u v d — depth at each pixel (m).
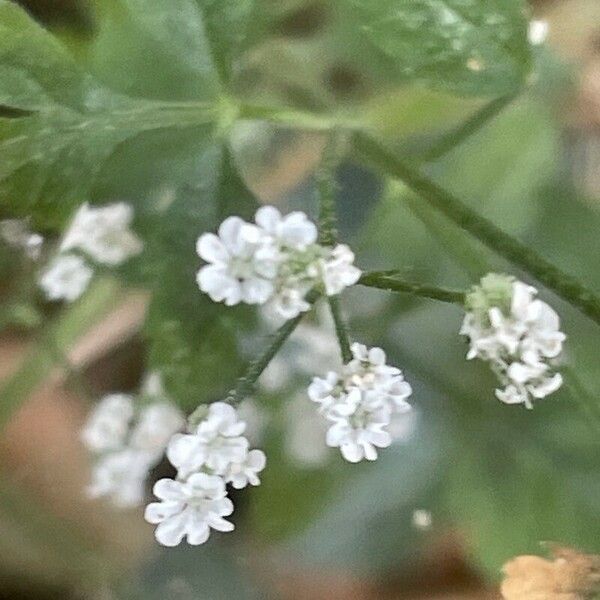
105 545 0.08
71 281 0.06
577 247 0.08
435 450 0.08
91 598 0.08
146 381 0.07
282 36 0.08
